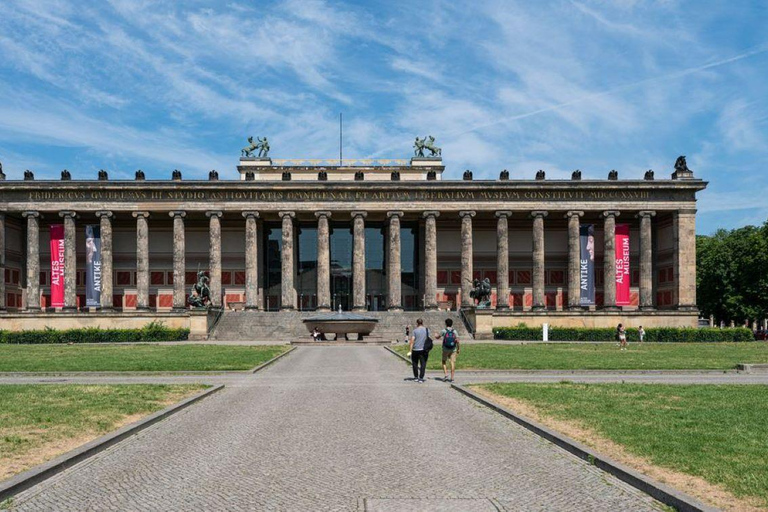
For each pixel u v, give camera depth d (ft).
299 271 434.71
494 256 435.12
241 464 63.98
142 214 394.11
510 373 152.97
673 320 387.34
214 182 393.70
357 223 399.44
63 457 64.13
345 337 300.81
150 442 74.28
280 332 347.15
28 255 388.78
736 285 458.50
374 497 53.16
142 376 148.05
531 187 398.21
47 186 387.96
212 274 396.16
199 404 102.99
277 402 105.50
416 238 440.04
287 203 397.60
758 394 109.09
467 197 400.26
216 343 295.89
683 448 67.00
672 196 401.08
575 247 399.44
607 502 52.39
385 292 432.66
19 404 97.91
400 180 403.75
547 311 386.32
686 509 49.26
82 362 177.68
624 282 398.21
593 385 123.54
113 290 422.82
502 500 52.70
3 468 60.34
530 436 77.15
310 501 52.19
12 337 311.27
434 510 50.08
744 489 52.75
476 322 336.49
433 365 170.50
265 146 454.40
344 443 73.31
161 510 50.37
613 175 407.44
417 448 70.79
